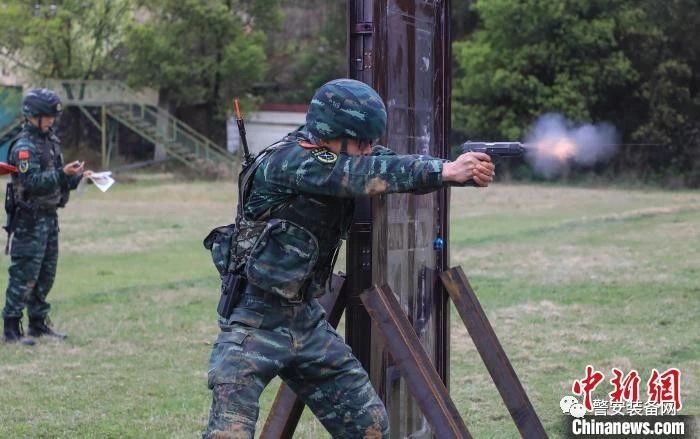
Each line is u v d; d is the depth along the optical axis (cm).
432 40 441
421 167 336
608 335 820
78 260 1377
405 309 422
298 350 362
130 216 2058
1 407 611
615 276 1161
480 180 335
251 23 4094
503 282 1118
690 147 3155
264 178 357
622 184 3120
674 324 871
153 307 974
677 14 3155
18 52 3725
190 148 3669
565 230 1731
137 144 4078
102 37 3709
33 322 823
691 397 630
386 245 392
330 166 343
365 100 354
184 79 3866
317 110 356
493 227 1803
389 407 409
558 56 3300
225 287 368
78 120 3950
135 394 648
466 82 3547
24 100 789
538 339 804
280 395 400
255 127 4203
